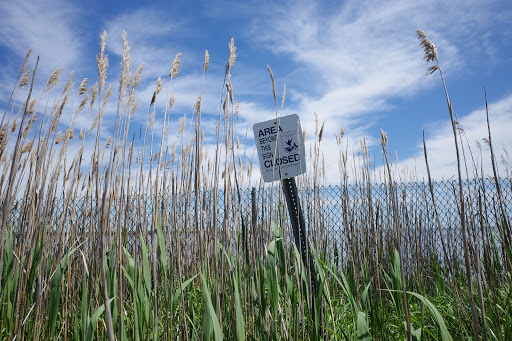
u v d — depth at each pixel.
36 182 1.98
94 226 2.05
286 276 1.85
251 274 1.92
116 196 1.86
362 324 1.69
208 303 1.58
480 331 2.16
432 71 1.32
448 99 1.28
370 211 3.33
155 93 2.07
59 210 2.46
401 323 2.16
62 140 2.30
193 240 2.27
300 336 2.06
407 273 3.15
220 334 1.54
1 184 1.90
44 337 1.89
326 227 3.54
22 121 1.63
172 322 1.91
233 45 1.94
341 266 2.94
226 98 1.96
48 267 2.09
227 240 1.83
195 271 2.27
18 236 2.19
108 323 1.36
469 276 1.28
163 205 2.19
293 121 2.33
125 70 1.64
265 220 2.49
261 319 1.78
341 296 3.10
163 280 2.20
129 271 1.84
